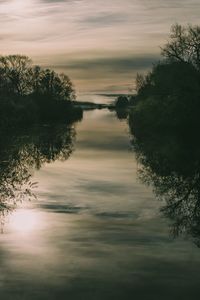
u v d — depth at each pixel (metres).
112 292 11.94
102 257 14.60
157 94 67.50
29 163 39.38
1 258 14.38
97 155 46.50
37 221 19.23
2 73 105.69
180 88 62.31
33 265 13.77
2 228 18.08
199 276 13.08
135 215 20.61
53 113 114.81
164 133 66.81
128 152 49.06
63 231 17.70
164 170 34.72
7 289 12.02
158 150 48.41
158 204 23.03
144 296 11.73
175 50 63.12
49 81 115.69
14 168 35.81
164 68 65.00
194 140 55.94
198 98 61.81
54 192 25.98
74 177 31.80
